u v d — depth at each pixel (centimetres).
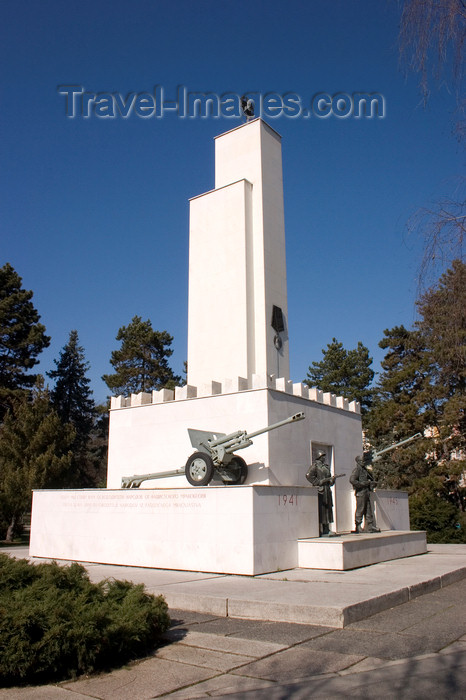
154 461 1822
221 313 2050
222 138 2308
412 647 729
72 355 5825
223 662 689
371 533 1691
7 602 670
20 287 4484
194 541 1398
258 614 909
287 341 2116
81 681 634
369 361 5750
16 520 2902
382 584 1098
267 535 1334
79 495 1684
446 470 3541
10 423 3006
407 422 3872
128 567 1498
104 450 5800
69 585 764
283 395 1705
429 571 1302
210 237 2156
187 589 1065
